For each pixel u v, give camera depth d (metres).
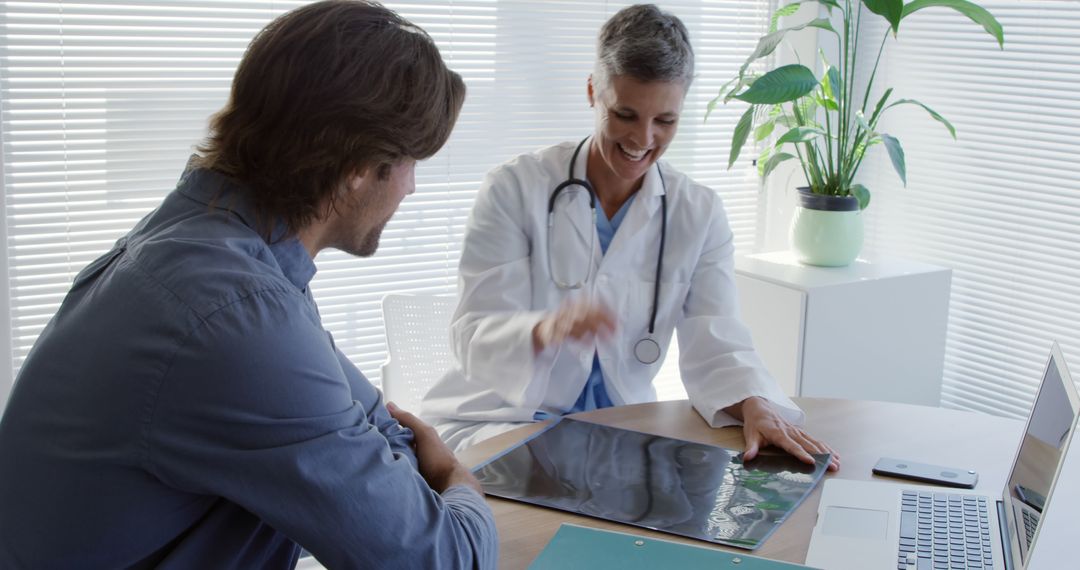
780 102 2.78
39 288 2.45
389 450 1.07
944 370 3.21
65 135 2.41
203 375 0.94
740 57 3.31
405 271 2.88
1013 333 2.99
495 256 2.10
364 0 1.07
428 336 2.33
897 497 1.48
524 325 1.95
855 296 2.84
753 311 2.93
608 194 2.16
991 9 2.94
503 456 1.64
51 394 0.98
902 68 3.21
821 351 2.82
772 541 1.35
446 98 1.09
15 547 0.99
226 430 0.95
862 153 2.98
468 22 2.83
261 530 1.06
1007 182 2.95
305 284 1.12
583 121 3.06
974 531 1.38
